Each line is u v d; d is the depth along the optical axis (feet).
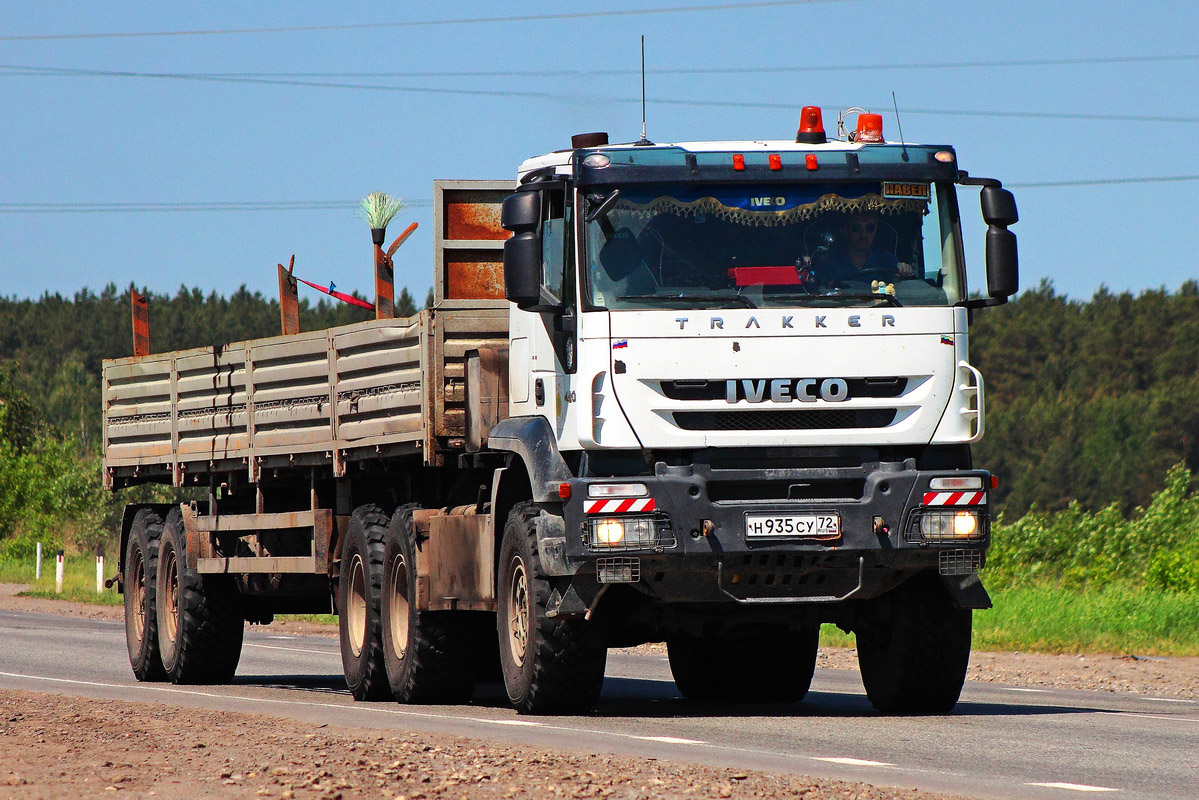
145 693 158.10
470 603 130.82
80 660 212.23
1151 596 266.98
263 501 172.76
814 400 114.83
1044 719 123.95
